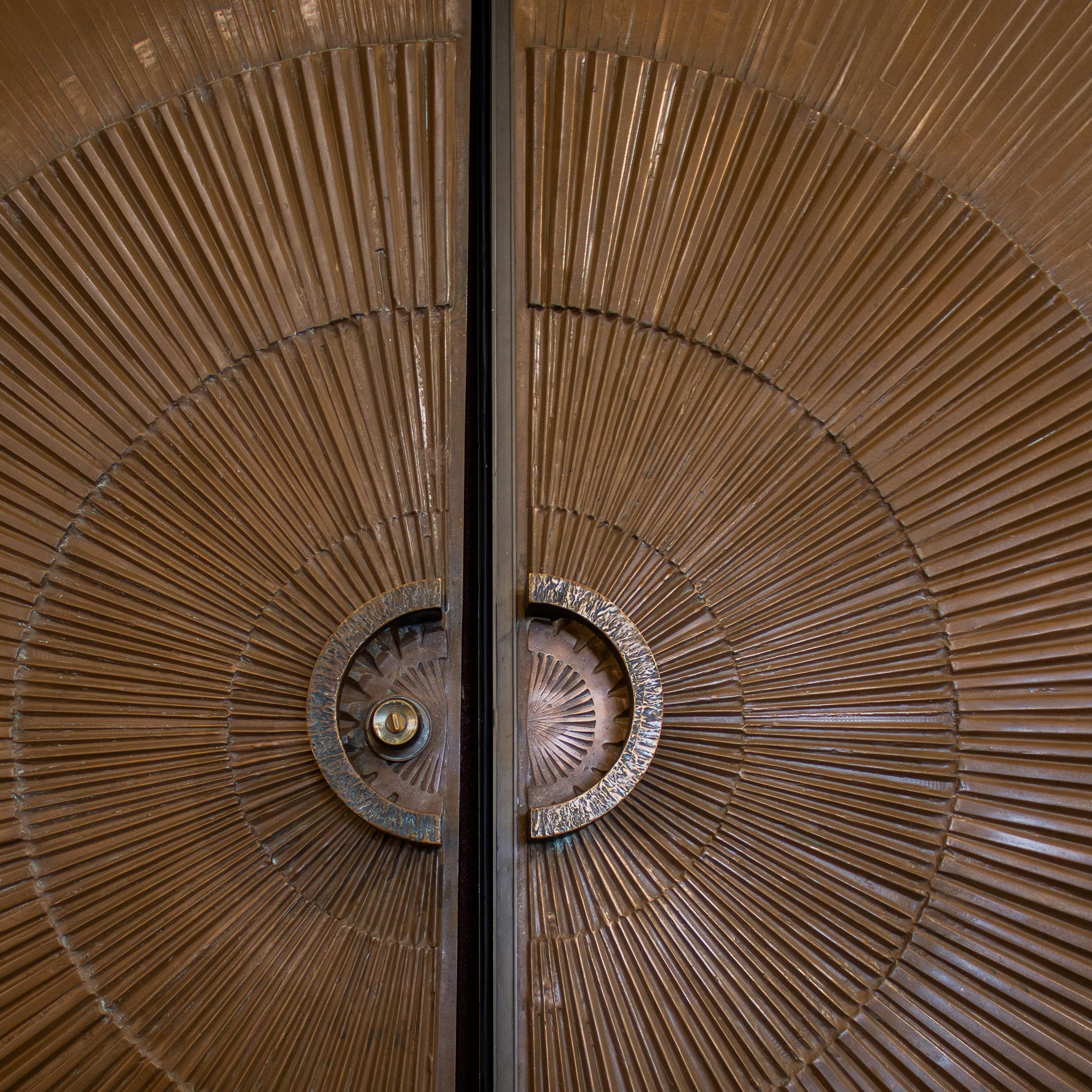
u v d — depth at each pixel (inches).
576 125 71.3
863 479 73.2
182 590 71.1
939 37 66.6
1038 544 68.5
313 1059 70.0
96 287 67.1
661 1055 71.1
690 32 69.3
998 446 69.3
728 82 69.6
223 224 69.2
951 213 68.5
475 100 73.5
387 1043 71.1
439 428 75.8
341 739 72.9
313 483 74.2
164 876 69.1
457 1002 72.3
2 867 65.0
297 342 72.5
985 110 67.2
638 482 76.6
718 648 75.7
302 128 69.4
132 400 69.1
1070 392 66.9
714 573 76.2
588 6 69.6
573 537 76.8
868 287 71.0
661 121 70.7
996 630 69.6
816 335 72.6
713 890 73.4
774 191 70.7
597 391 75.9
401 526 76.1
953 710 70.5
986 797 68.9
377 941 72.5
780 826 73.1
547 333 75.5
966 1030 67.3
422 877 73.9
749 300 73.0
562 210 72.9
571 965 72.9
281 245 70.7
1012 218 67.5
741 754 74.4
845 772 72.4
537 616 77.5
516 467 75.7
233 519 72.4
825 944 71.2
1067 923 65.8
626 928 73.5
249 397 72.1
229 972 69.7
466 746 76.0
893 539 72.9
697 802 74.4
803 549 74.8
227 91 67.8
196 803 70.4
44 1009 64.8
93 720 68.1
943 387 70.5
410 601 74.7
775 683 74.5
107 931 67.4
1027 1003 66.1
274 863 72.0
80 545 68.4
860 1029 69.4
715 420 75.4
